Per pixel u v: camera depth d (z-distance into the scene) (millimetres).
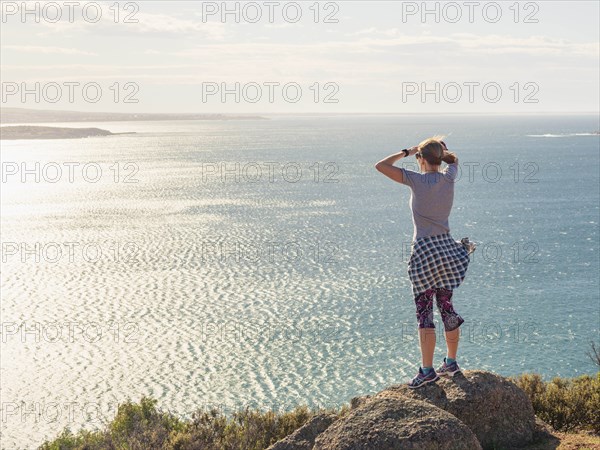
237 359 57219
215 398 49375
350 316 68188
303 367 54719
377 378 51750
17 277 91062
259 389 50625
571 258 97062
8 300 79500
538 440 7738
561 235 116875
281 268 91000
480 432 7418
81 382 53531
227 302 75312
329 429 6516
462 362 54469
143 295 79750
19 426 45344
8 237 121625
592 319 66375
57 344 62750
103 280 87812
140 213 148125
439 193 6988
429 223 7047
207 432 9742
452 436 6215
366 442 6199
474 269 90938
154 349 60625
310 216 139750
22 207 162750
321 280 83688
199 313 71438
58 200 176000
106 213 149250
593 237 114000
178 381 53031
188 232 122062
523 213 143750
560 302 73312
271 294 77875
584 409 9445
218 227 127250
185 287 82625
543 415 9461
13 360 58812
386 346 58906
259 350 59188
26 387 52688
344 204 158250
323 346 59469
